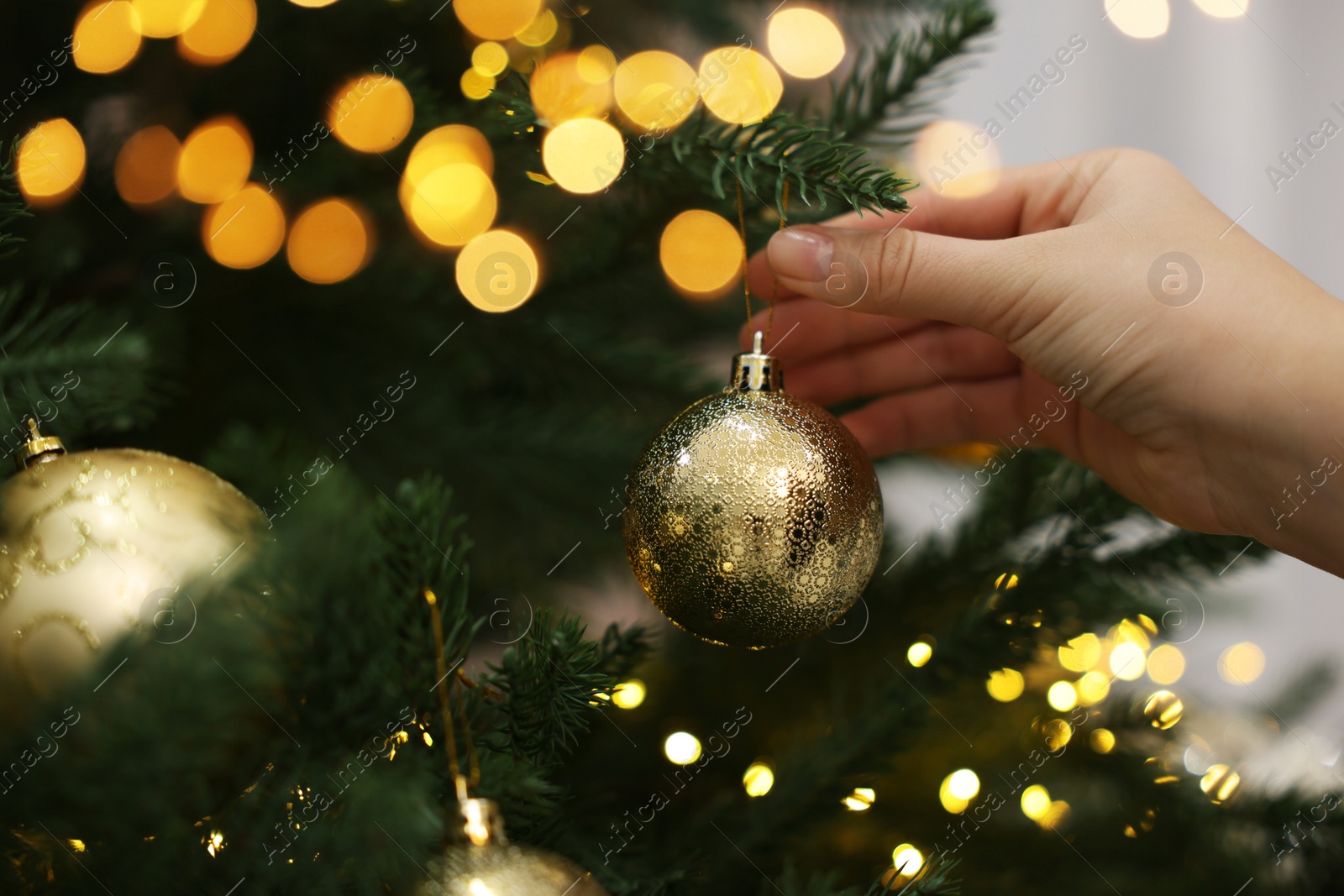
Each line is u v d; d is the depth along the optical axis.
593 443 0.53
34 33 0.51
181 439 0.51
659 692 0.55
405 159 0.50
